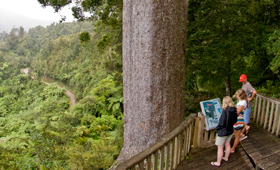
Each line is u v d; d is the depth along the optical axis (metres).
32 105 44.19
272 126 4.18
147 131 3.96
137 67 3.88
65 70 57.25
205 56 5.95
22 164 5.31
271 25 7.24
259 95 4.43
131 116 4.19
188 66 6.35
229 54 5.89
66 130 8.71
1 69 76.94
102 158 4.90
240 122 3.27
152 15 3.56
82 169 4.54
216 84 7.44
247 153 3.28
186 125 3.08
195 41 6.27
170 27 3.69
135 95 4.02
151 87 3.77
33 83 57.97
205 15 6.36
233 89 8.57
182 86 4.15
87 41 9.47
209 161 3.17
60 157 5.69
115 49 11.99
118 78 13.62
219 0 6.27
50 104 35.16
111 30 11.38
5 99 51.88
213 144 3.70
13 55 95.69
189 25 6.58
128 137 4.34
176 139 2.93
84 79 41.28
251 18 6.79
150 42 3.64
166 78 3.77
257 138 3.81
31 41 106.75
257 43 6.50
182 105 4.21
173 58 3.82
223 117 2.90
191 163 3.14
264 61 8.16
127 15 3.89
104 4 9.12
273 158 3.11
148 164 2.35
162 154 2.59
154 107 3.83
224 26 6.07
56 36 103.88
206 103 3.76
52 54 69.25
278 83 8.06
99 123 11.97
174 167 3.01
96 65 39.97
